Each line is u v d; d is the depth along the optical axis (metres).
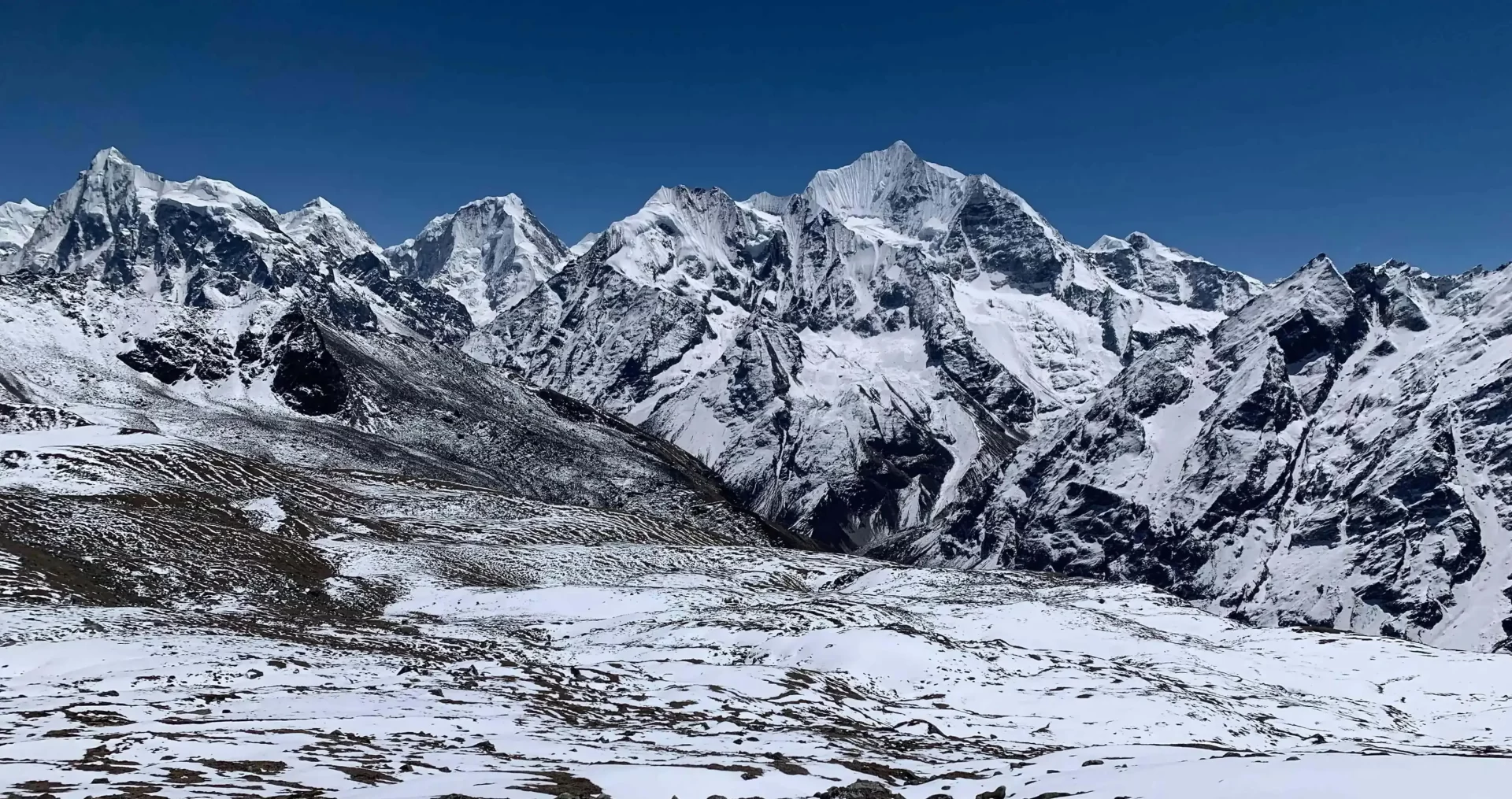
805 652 84.56
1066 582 159.00
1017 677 82.50
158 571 100.75
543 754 42.97
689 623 96.38
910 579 156.00
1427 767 34.81
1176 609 133.62
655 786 36.94
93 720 43.44
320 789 33.28
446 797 32.59
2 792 30.67
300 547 126.44
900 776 46.06
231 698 51.72
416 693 57.72
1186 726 71.06
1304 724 79.19
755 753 48.81
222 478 161.38
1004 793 38.16
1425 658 107.75
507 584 130.62
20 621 68.62
